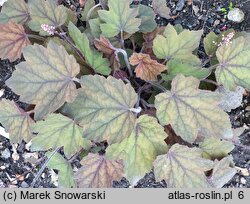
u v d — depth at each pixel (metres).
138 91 0.60
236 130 0.59
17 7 0.61
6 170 0.66
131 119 0.51
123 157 0.53
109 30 0.58
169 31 0.55
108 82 0.50
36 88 0.52
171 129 0.58
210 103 0.51
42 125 0.52
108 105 0.50
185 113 0.51
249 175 0.65
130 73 0.62
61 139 0.54
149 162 0.54
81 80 0.50
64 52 0.51
